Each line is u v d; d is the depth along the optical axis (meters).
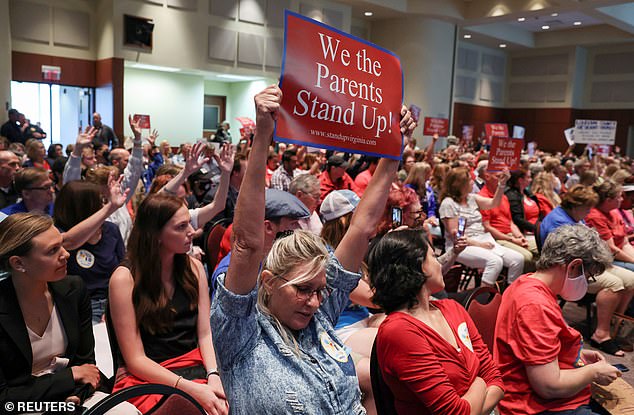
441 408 1.59
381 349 1.71
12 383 1.86
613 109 20.55
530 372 2.08
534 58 21.69
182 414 1.35
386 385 1.74
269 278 1.35
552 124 21.42
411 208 3.31
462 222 3.35
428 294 1.85
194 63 13.11
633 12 16.11
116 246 3.00
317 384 1.30
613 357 3.88
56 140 12.59
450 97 17.98
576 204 4.25
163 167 4.40
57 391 1.87
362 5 15.59
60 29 11.99
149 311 2.12
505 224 5.29
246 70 14.01
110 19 11.88
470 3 16.73
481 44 20.95
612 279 3.96
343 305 1.65
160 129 13.93
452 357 1.71
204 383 2.10
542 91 21.56
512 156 5.50
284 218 2.24
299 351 1.34
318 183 3.45
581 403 2.13
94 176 3.79
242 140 9.19
